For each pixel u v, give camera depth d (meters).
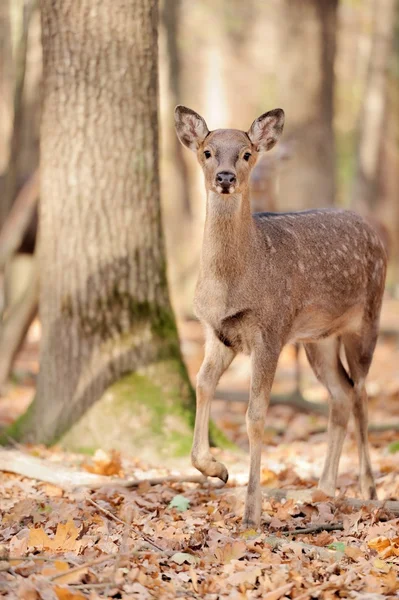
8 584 7.45
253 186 18.48
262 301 9.63
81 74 12.13
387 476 11.55
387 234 19.19
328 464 10.78
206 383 9.88
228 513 9.81
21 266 23.80
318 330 10.62
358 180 37.69
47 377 12.56
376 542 8.73
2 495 10.18
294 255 10.08
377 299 11.33
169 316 12.76
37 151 21.28
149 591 7.60
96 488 10.46
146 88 12.30
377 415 16.62
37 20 21.80
